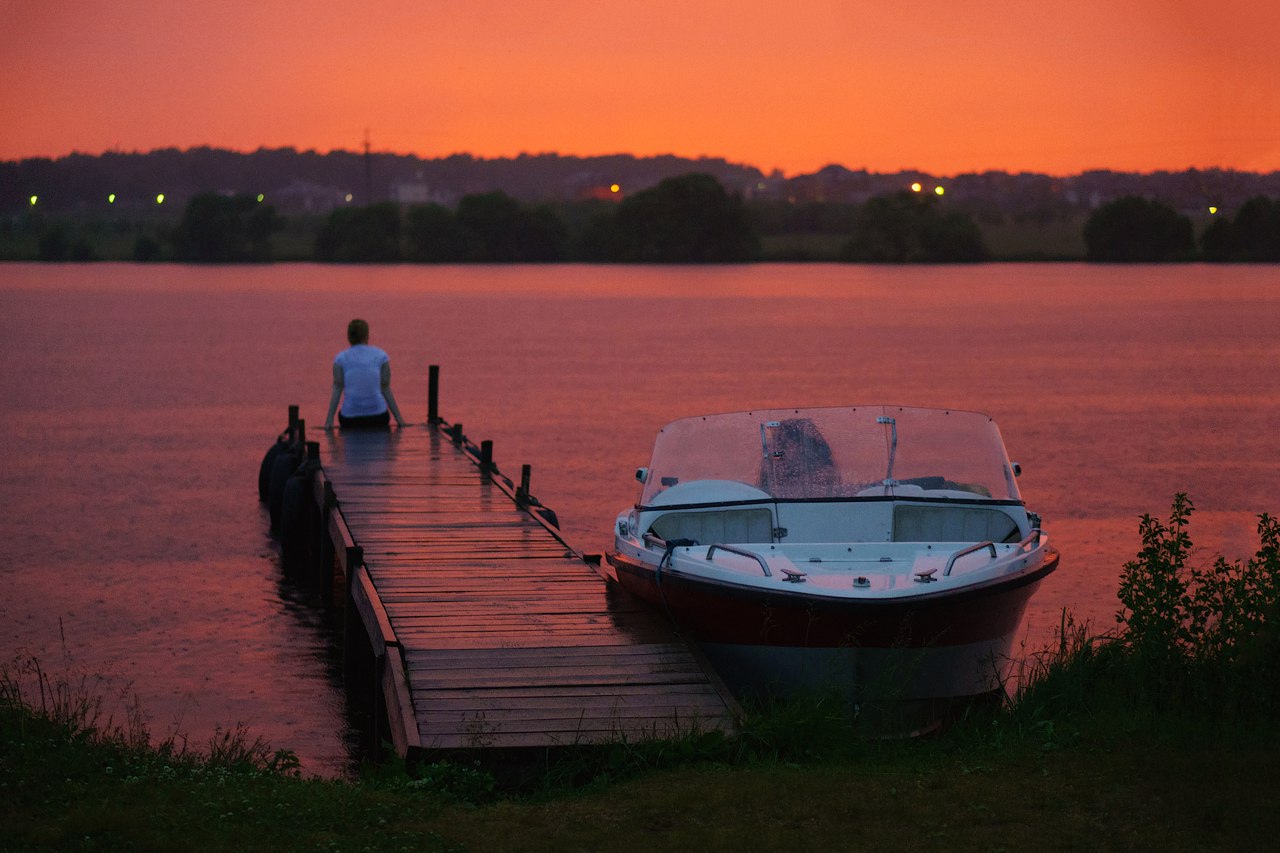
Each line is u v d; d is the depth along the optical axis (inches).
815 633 330.6
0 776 263.0
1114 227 6446.9
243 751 321.1
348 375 768.9
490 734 290.8
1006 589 343.0
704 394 1389.0
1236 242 5669.3
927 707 343.9
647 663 340.2
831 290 4212.6
